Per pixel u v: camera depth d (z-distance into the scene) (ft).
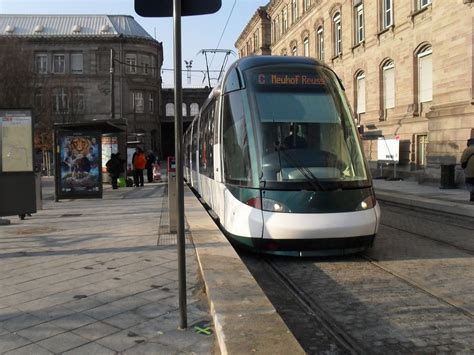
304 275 22.15
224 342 12.28
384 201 55.36
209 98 38.52
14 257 23.36
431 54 75.25
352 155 26.21
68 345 13.20
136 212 40.57
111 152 75.10
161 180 92.58
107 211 41.60
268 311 14.49
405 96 81.82
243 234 25.03
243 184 25.70
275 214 24.20
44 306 16.30
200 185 46.88
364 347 14.19
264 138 25.59
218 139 30.58
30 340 13.55
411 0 78.59
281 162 25.07
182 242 14.21
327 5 115.14
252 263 24.57
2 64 108.47
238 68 28.40
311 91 26.99
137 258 22.86
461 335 14.99
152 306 16.21
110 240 27.53
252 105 26.37
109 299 16.94
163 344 13.23
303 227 23.88
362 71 99.30
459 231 33.86
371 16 93.20
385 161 83.25
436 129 70.23
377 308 17.57
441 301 18.29
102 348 12.99
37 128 126.11
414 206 50.19
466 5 64.08
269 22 182.80
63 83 192.03
